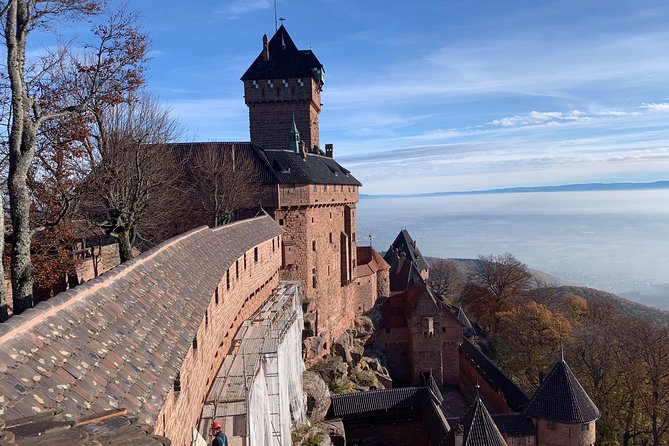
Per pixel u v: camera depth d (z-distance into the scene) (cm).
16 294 1683
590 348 4991
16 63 1661
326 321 5178
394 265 7844
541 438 3472
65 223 2491
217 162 4281
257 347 2181
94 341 771
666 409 4378
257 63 6131
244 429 1548
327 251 5269
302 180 4644
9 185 1675
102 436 546
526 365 6088
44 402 570
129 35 2388
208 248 1955
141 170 2933
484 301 8006
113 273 1034
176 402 1162
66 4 1908
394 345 5884
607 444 4459
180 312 1175
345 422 4200
